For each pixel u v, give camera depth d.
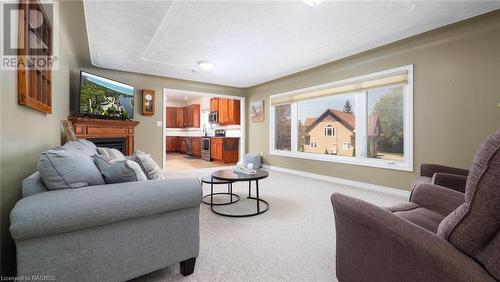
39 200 1.00
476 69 2.62
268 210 2.63
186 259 1.40
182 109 9.85
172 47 3.28
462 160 2.73
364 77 3.65
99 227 1.12
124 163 1.34
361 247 1.04
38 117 1.84
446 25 2.71
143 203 1.19
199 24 2.59
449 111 2.82
